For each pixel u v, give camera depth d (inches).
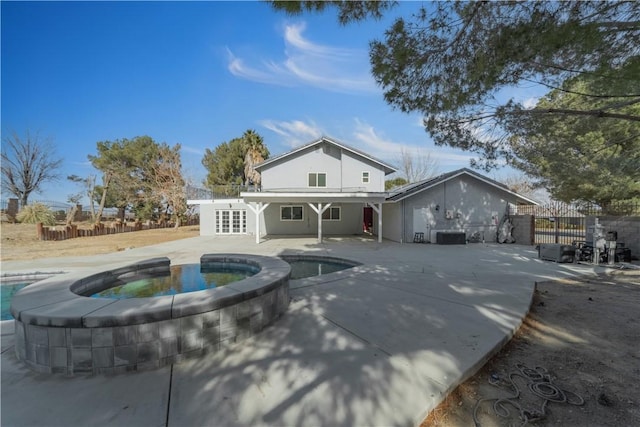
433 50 157.1
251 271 248.4
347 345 136.6
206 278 244.8
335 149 791.7
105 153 1203.9
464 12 140.3
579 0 120.0
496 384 110.4
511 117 191.2
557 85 166.4
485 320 167.2
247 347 135.7
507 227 608.7
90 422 87.4
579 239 558.3
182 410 92.4
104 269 210.7
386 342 139.4
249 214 815.1
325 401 96.0
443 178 605.3
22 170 1043.9
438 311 183.0
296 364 119.7
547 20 124.3
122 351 114.3
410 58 158.2
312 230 813.9
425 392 100.1
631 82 147.8
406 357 124.3
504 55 140.5
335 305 195.3
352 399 96.8
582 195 447.8
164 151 1151.6
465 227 626.2
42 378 111.4
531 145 223.3
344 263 394.3
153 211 1254.3
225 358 125.7
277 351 131.4
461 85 165.2
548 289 247.6
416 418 88.5
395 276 282.5
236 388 103.7
